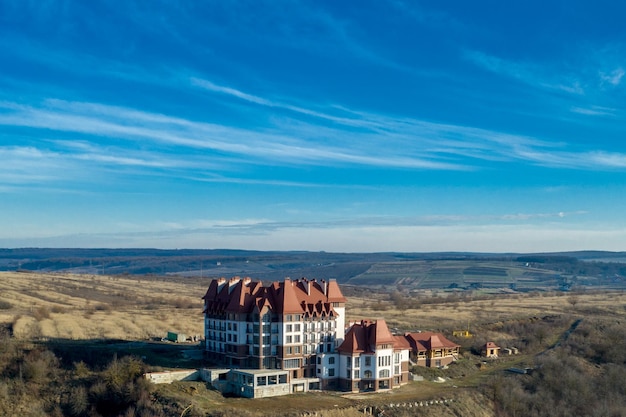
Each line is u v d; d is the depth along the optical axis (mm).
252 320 191125
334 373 193625
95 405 164875
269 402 172125
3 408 159375
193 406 159625
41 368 173500
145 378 171625
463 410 185375
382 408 174250
